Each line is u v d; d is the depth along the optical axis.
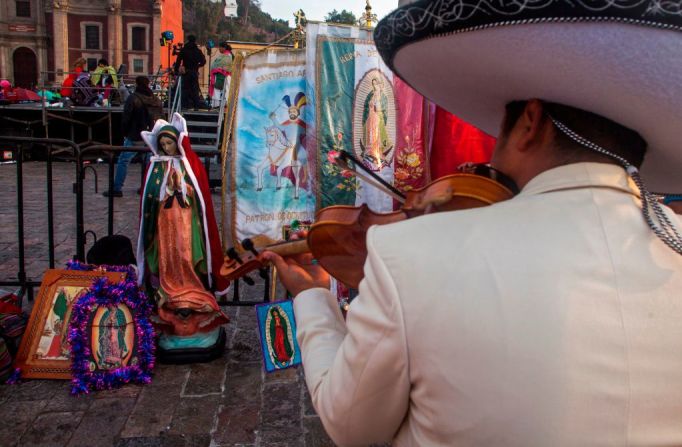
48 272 3.67
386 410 0.93
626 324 0.81
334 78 4.34
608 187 0.91
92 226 7.73
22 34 40.28
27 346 3.54
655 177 1.19
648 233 0.88
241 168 4.41
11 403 3.24
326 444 2.92
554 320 0.80
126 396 3.34
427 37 0.94
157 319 3.74
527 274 0.83
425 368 0.85
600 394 0.78
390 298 0.88
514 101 1.04
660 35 0.77
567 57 0.83
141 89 9.79
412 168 4.43
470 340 0.82
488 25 0.84
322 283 1.34
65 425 3.05
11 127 16.33
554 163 0.95
